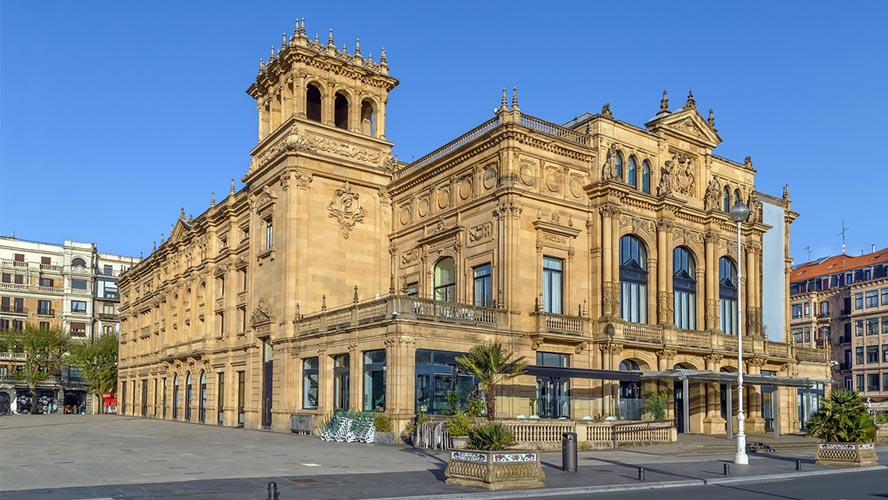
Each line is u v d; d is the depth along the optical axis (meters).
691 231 50.12
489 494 19.78
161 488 19.75
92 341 102.94
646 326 44.94
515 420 33.88
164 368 72.19
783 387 54.41
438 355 38.75
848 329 92.62
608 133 46.53
